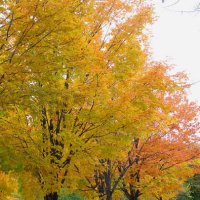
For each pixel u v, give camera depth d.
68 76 7.41
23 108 5.97
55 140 7.71
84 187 10.01
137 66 8.08
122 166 10.41
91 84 7.05
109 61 7.60
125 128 7.26
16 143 6.84
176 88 7.75
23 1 5.72
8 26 5.83
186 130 10.40
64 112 7.50
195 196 21.52
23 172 7.42
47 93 5.80
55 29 5.92
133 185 10.84
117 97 8.07
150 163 10.47
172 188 11.38
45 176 7.23
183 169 11.30
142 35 8.33
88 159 7.56
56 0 5.93
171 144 10.16
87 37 7.32
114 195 11.84
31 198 7.89
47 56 5.98
